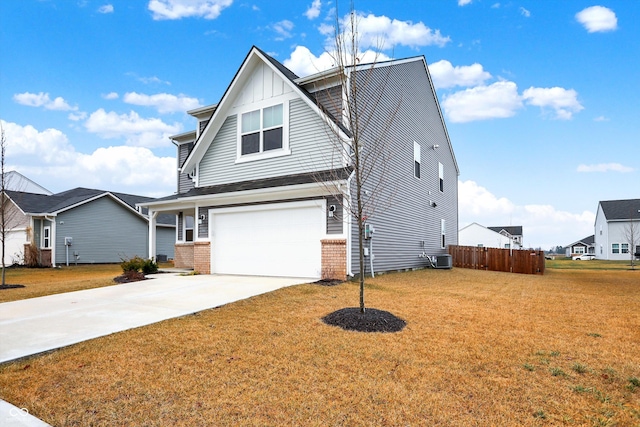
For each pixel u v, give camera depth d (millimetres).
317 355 4723
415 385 3914
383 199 13484
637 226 46406
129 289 9688
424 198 18016
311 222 11273
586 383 3980
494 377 4113
